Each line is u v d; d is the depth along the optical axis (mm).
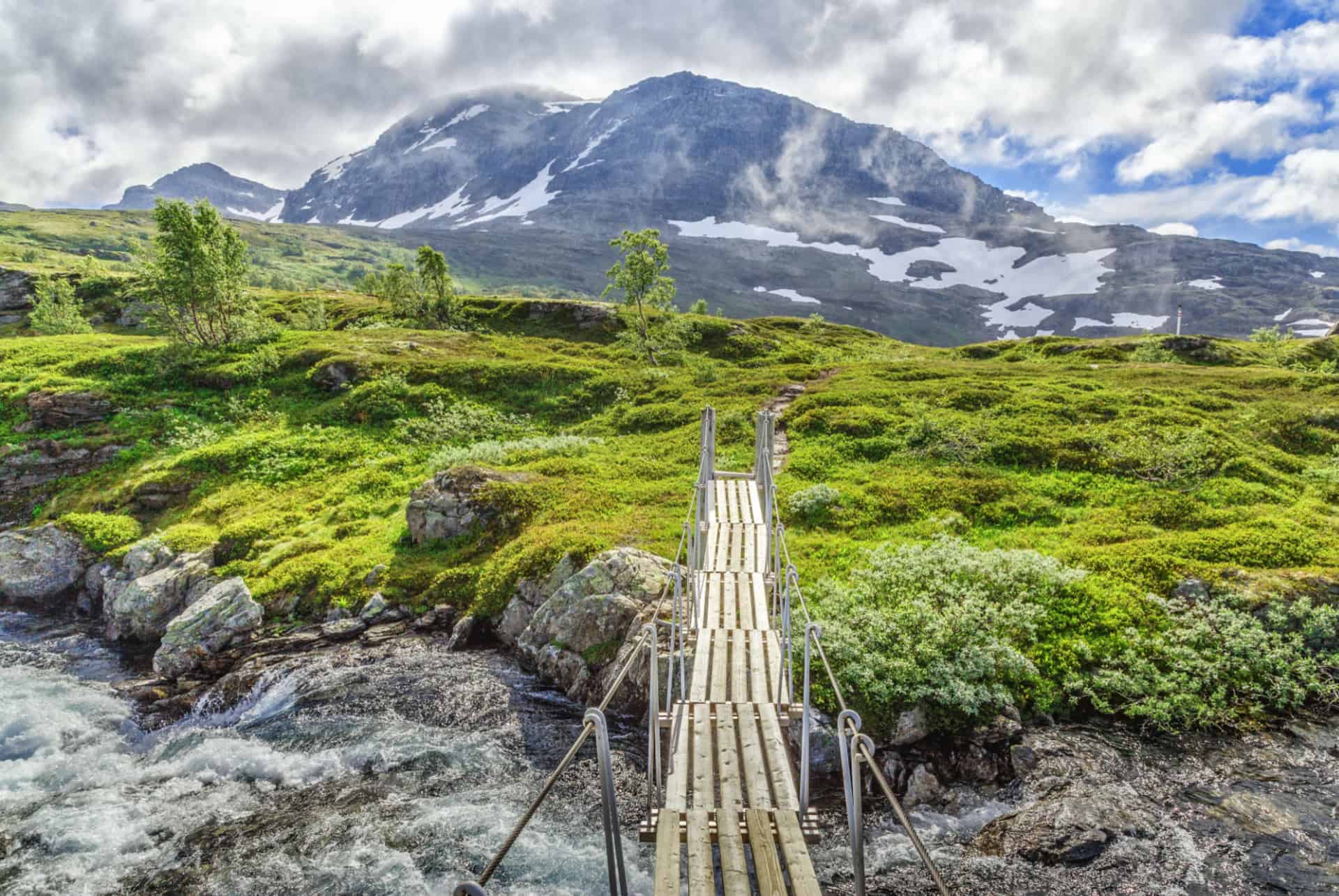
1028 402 41656
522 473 32125
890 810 13898
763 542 16984
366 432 44500
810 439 38094
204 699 20141
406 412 47188
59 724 19125
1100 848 12219
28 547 30750
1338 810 12898
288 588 25781
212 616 23234
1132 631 17984
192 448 42125
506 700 18891
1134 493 28781
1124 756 14836
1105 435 34625
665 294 71188
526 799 14930
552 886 12336
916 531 25938
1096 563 21781
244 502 35250
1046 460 32938
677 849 6480
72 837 14242
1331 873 11398
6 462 41062
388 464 38812
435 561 27062
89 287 98062
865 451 35938
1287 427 37938
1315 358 78562
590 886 12328
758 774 8312
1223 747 15031
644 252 69562
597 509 28766
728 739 9172
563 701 18719
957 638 16562
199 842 14039
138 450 42188
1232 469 30500
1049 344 82938
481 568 25391
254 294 109125
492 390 52531
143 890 12742
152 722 19312
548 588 22188
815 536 25516
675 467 35656
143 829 14500
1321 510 26469
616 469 34656
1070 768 14438
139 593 25672
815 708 15578
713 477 20812
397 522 31234
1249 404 41594
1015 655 16344
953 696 15086
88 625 27344
